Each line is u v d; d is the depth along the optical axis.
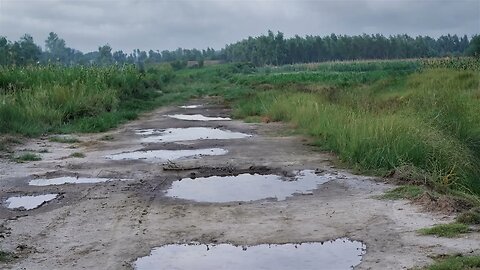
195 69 75.75
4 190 9.20
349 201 8.14
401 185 9.09
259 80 41.34
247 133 15.73
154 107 24.81
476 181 10.27
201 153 12.41
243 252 6.12
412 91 21.56
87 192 9.00
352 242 6.35
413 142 10.62
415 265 5.52
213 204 8.16
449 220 6.95
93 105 19.56
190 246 6.36
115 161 11.61
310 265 5.70
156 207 8.04
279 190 8.97
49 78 22.03
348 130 12.27
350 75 40.50
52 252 6.23
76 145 13.79
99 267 5.76
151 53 145.75
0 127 14.67
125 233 6.86
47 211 7.95
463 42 124.75
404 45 106.50
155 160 11.66
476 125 12.77
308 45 108.25
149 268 5.72
